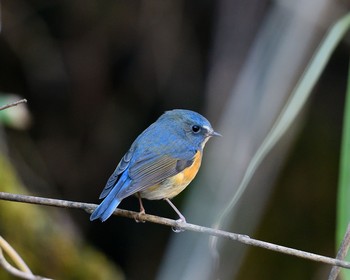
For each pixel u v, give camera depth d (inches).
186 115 298.0
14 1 490.3
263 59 402.3
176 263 420.5
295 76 396.8
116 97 526.0
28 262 399.5
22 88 517.7
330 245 508.4
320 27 402.3
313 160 519.2
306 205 515.8
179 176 278.7
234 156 398.0
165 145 280.4
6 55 505.4
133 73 516.7
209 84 465.4
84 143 531.8
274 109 396.8
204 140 298.0
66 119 526.9
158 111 525.3
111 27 502.9
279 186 517.7
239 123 401.1
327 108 520.1
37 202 224.5
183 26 501.4
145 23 501.0
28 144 516.1
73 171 529.3
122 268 557.3
